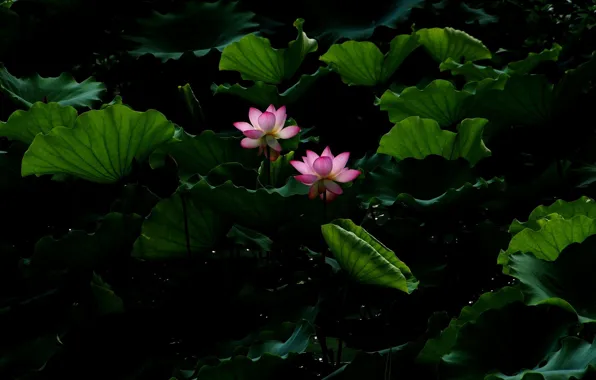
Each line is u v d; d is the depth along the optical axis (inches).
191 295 318.0
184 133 323.3
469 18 372.2
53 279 317.4
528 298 299.4
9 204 328.5
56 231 328.2
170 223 313.9
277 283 323.3
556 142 336.5
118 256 319.3
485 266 324.2
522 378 289.6
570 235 305.3
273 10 370.0
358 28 366.6
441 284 319.0
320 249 318.7
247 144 312.5
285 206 313.3
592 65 330.6
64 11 359.3
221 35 361.7
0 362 313.0
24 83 346.0
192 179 316.8
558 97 332.5
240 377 302.2
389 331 315.9
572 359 292.4
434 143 327.3
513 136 337.7
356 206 319.9
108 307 313.4
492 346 299.4
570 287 302.5
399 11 363.6
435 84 332.8
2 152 328.8
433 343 303.6
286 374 303.0
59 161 316.5
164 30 362.9
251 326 315.6
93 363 314.3
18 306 316.8
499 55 370.0
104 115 313.1
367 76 350.6
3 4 365.7
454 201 318.3
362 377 303.6
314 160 305.4
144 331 316.5
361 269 303.6
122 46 360.8
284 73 348.5
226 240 319.0
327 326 314.7
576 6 392.2
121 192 320.2
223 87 344.5
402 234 321.4
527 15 382.3
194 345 315.3
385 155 336.5
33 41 358.3
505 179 335.0
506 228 332.5
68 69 361.4
